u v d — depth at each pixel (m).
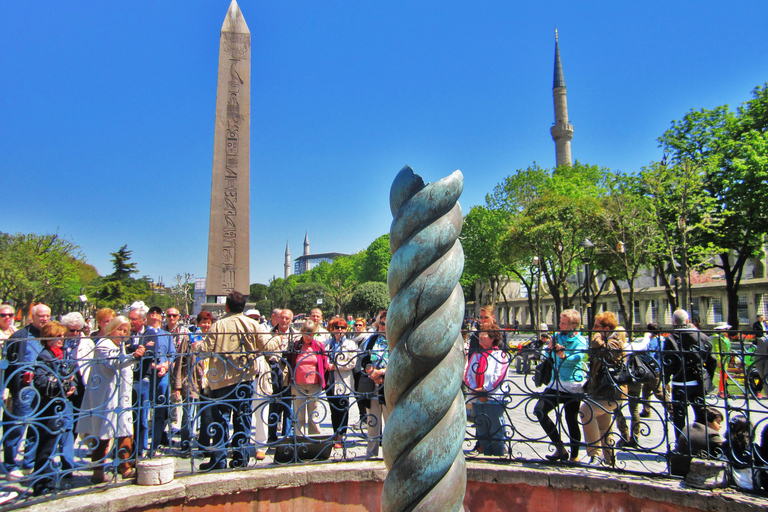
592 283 32.00
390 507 1.92
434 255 2.01
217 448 4.83
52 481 4.36
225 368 5.04
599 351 4.91
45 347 4.81
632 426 6.32
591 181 39.62
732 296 24.81
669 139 25.00
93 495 4.21
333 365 5.39
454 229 2.05
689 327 5.99
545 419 5.06
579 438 5.08
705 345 5.21
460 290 2.07
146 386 5.59
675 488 4.23
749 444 4.17
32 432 4.70
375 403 5.57
